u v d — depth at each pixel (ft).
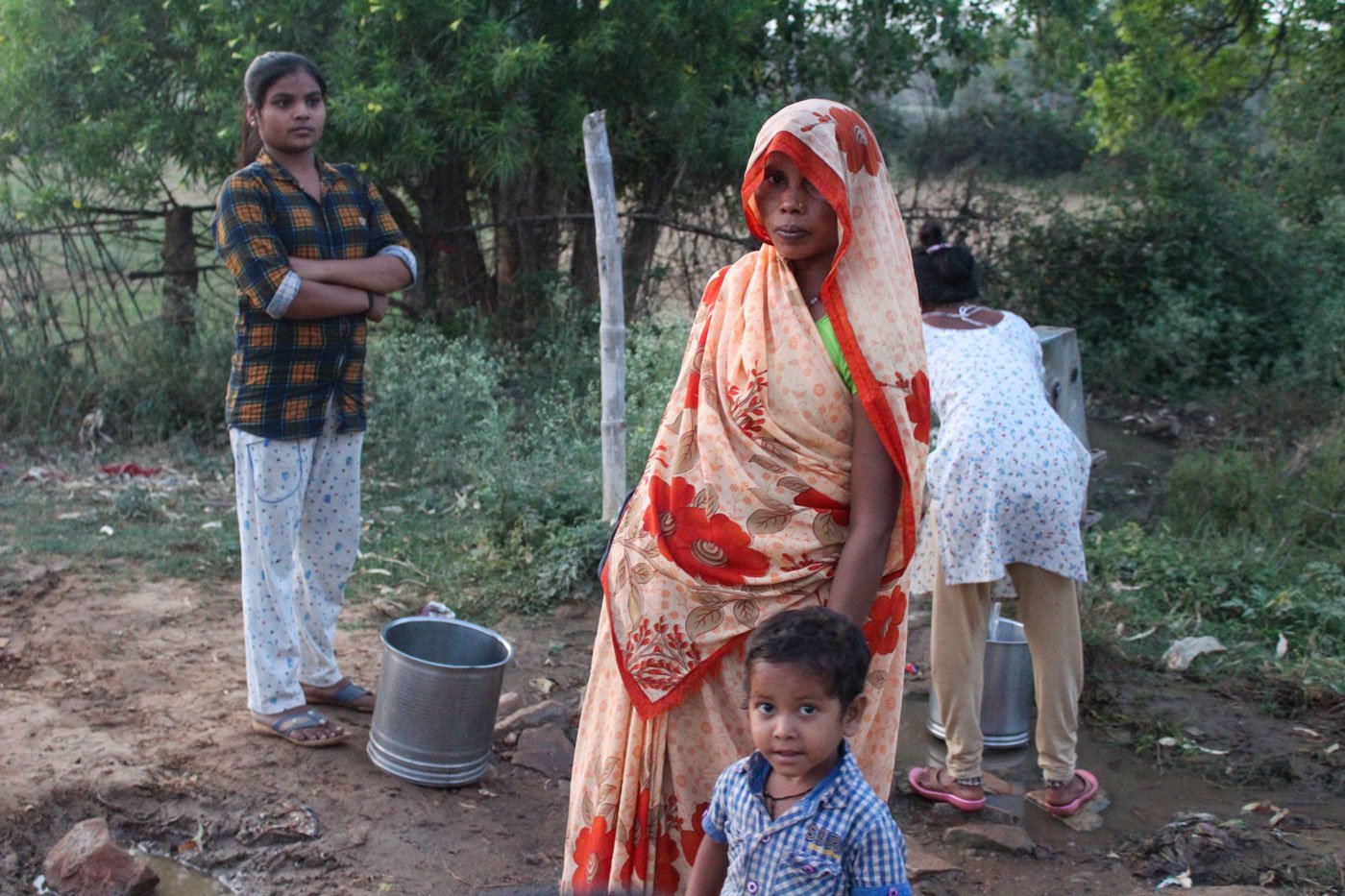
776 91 34.45
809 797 7.64
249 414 13.15
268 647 13.78
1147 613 19.33
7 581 18.40
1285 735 15.78
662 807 8.76
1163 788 14.51
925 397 8.43
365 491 23.98
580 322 30.14
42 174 28.25
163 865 11.82
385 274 13.55
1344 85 34.37
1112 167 36.76
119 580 18.88
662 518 8.70
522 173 28.76
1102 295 34.47
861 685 7.57
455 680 12.98
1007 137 37.99
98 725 14.06
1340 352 31.68
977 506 12.75
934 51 35.32
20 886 11.35
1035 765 15.07
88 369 27.22
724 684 8.57
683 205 31.50
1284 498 23.50
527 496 20.95
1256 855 12.78
